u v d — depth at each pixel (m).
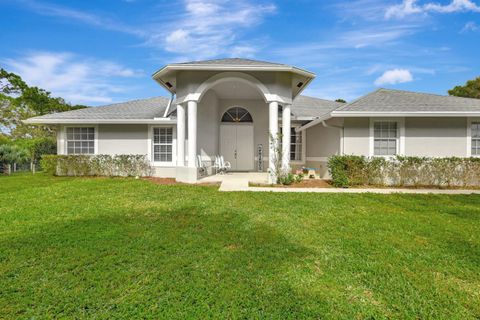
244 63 11.25
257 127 16.84
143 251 4.25
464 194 9.12
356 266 3.83
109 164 13.89
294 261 3.97
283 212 6.67
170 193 8.93
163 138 14.46
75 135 14.59
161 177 13.95
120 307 2.88
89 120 13.87
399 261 3.99
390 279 3.49
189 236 4.95
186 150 13.44
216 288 3.23
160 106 16.34
